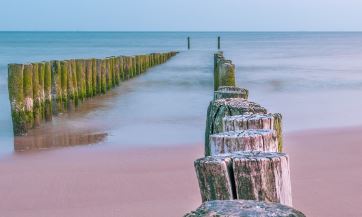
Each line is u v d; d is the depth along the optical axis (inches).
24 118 408.5
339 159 317.1
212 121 163.0
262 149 106.3
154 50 2469.2
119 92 694.5
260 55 1791.3
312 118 482.3
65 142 381.4
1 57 1884.8
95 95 631.2
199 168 87.4
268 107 553.3
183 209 232.5
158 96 647.1
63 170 300.4
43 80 451.5
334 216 217.8
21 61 1626.5
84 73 576.7
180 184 268.7
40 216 226.4
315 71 1047.6
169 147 358.0
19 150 358.0
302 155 329.4
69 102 522.0
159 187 263.4
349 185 259.4
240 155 89.4
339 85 777.6
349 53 2016.5
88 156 334.6
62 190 261.4
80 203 241.4
